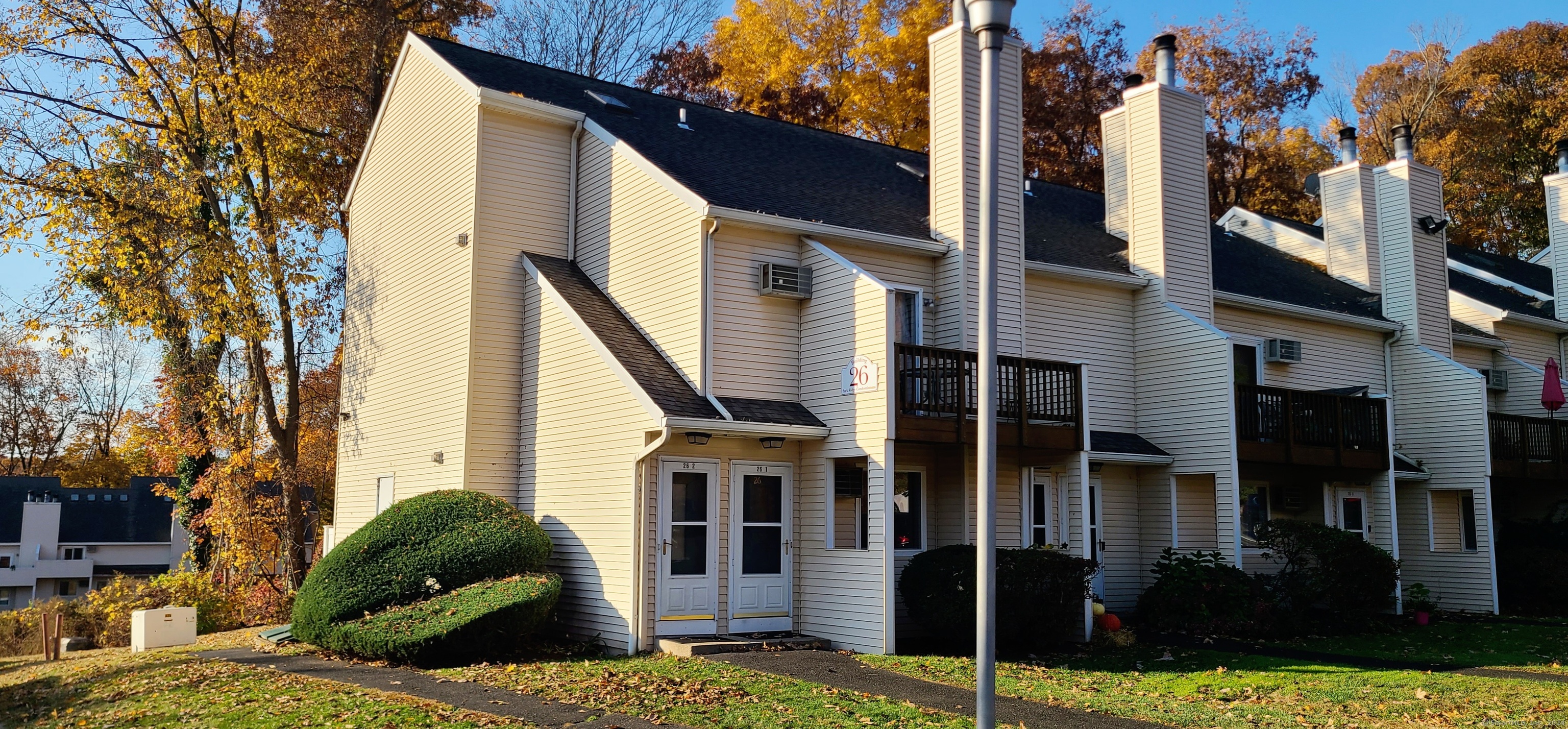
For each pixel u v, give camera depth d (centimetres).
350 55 2706
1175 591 1764
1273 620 1700
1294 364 2225
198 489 2434
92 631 2188
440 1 2939
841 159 2044
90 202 2334
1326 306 2317
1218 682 1226
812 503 1516
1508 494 2656
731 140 1945
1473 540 2317
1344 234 2584
